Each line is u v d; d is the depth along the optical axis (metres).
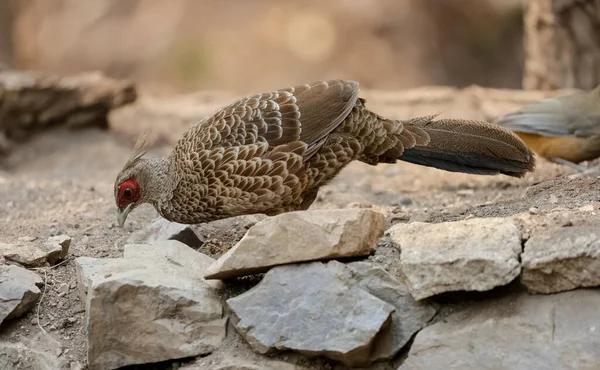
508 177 14.31
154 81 32.28
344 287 8.91
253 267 9.17
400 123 10.80
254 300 9.11
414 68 31.03
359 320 8.74
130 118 19.75
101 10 33.91
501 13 31.50
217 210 10.38
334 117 10.23
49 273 10.63
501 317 8.66
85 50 33.00
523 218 9.29
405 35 31.69
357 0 32.97
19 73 19.05
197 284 9.57
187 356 9.26
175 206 10.55
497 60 31.62
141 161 10.83
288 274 9.11
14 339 9.80
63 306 10.15
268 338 8.93
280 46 32.38
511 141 10.80
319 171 10.43
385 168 15.97
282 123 10.12
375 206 12.64
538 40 18.81
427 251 8.88
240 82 31.61
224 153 10.02
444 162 10.84
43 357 9.57
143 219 12.50
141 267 9.76
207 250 11.11
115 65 32.81
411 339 8.97
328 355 8.84
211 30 33.34
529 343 8.48
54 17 33.75
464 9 31.61
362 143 10.62
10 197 14.19
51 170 17.12
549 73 18.59
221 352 9.21
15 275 10.12
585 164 14.25
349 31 32.19
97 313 9.23
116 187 10.78
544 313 8.55
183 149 10.44
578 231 8.67
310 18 32.94
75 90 18.53
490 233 8.90
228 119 10.24
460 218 10.59
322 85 10.45
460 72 31.39
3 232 12.17
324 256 9.09
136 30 33.50
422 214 11.03
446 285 8.69
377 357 8.95
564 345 8.37
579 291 8.58
